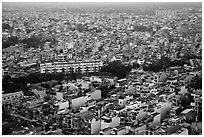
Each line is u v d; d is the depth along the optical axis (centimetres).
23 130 19388
